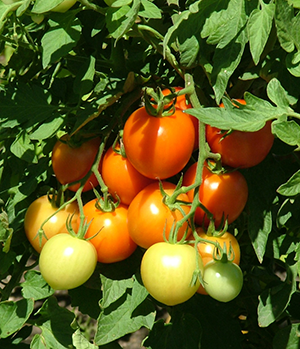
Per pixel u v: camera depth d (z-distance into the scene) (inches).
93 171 25.0
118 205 25.2
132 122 24.0
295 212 25.9
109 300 25.3
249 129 22.6
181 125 24.0
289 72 25.3
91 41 27.6
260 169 26.1
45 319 27.3
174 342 27.1
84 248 24.0
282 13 23.1
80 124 24.5
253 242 25.1
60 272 23.8
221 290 23.3
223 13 24.1
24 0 24.5
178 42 24.8
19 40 27.2
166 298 22.9
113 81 26.5
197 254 22.9
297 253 23.4
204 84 27.2
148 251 23.2
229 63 24.2
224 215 24.9
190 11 23.8
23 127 26.1
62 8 24.7
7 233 25.8
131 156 24.0
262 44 23.3
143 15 24.3
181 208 23.4
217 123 22.6
